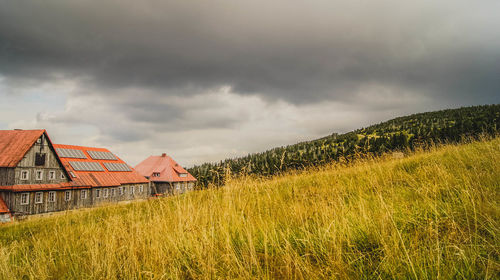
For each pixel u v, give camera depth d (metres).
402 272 2.33
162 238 4.13
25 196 28.89
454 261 2.33
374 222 3.30
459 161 6.36
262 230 3.60
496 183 4.15
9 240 6.87
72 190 33.72
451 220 3.01
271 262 2.88
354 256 2.69
